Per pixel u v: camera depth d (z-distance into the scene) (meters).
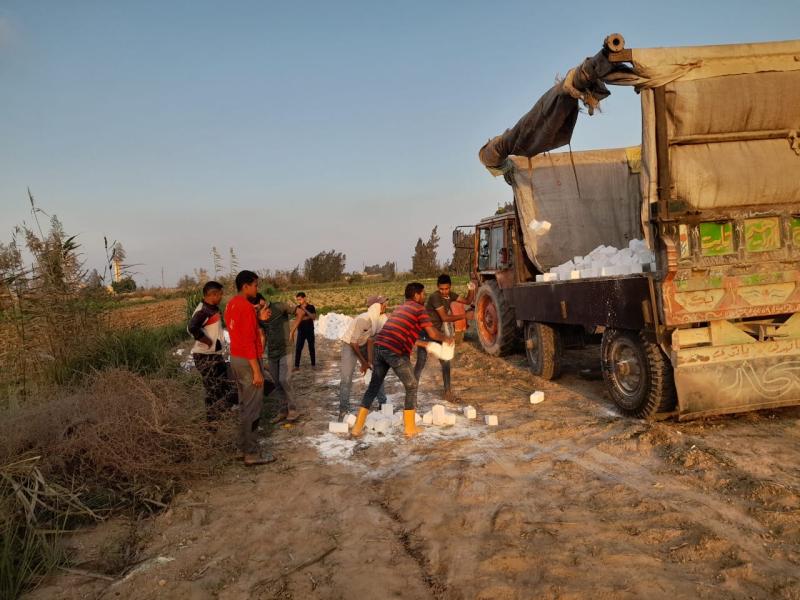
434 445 5.30
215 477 4.69
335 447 5.40
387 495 4.23
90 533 3.76
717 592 2.78
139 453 4.33
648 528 3.46
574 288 6.62
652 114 5.04
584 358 9.60
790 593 2.73
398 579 3.06
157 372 7.44
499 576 3.02
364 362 6.31
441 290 6.82
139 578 3.17
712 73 4.96
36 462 4.01
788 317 5.41
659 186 5.06
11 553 3.14
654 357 5.27
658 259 5.03
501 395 7.28
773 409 5.77
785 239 5.16
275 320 6.25
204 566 3.29
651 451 4.80
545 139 6.60
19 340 7.13
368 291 34.78
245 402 4.91
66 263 7.59
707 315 5.02
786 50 5.05
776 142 5.35
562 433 5.46
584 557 3.15
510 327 9.50
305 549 3.45
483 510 3.85
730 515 3.58
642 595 2.77
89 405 4.65
